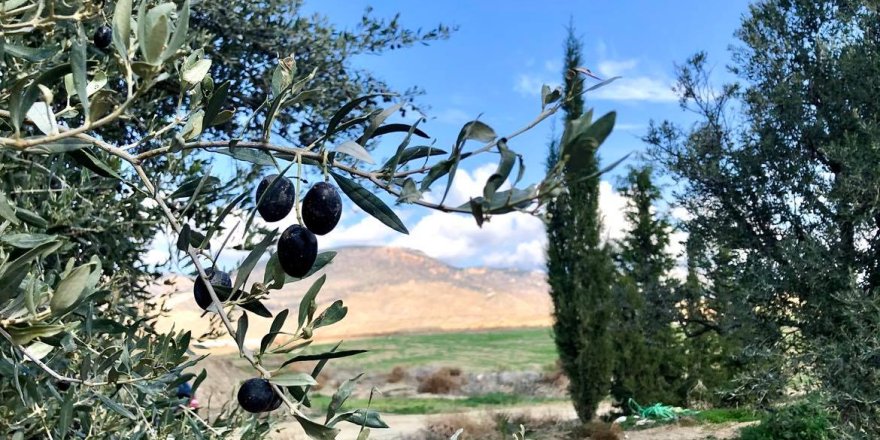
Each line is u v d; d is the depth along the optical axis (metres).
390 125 1.07
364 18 4.77
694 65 9.45
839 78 8.07
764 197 8.62
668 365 14.80
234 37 3.97
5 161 2.03
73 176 2.66
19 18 1.32
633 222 15.24
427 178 0.97
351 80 4.70
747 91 8.91
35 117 1.01
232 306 1.08
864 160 7.42
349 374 29.64
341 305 1.07
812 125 8.16
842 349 7.07
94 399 1.76
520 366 30.73
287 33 4.22
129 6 0.95
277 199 1.07
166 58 0.93
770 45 8.69
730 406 14.13
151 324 2.84
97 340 2.00
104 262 2.65
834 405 7.28
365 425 1.15
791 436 8.12
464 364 32.88
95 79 1.34
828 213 8.05
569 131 0.81
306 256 0.98
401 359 35.97
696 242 9.36
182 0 1.86
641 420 13.45
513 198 0.85
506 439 12.75
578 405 14.37
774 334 8.20
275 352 1.05
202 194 1.38
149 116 2.97
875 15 7.99
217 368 16.52
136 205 2.60
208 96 1.27
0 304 1.06
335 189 1.00
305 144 4.27
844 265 7.70
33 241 1.23
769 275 8.05
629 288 13.48
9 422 1.50
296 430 8.59
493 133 0.93
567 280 14.51
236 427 2.29
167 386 1.73
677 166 9.24
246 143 1.11
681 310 11.20
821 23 8.45
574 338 14.44
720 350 14.60
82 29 1.04
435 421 14.22
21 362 1.47
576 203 14.32
